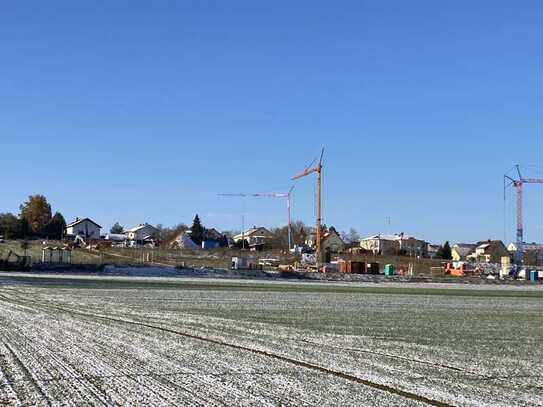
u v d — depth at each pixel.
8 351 16.48
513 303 48.78
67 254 110.25
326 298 47.47
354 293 56.94
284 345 19.44
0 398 11.47
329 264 120.56
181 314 29.33
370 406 11.44
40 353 16.30
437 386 13.52
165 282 66.19
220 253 145.88
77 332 20.92
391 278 104.94
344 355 17.67
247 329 23.75
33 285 51.19
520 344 22.16
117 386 12.58
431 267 135.00
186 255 134.00
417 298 51.75
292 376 14.12
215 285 63.41
